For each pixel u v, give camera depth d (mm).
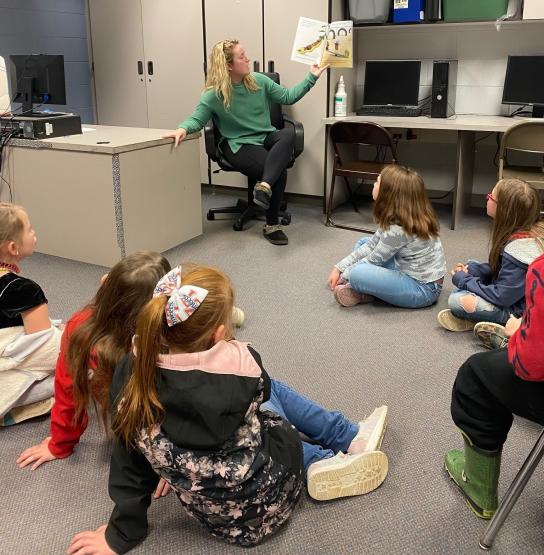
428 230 2770
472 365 1429
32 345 1918
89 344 1597
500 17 4020
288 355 2453
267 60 4645
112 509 1645
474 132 4430
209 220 4461
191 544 1517
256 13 4586
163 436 1294
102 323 1609
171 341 1263
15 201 3648
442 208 4766
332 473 1592
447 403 2102
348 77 4727
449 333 2635
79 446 1897
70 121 3639
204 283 1259
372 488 1676
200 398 1235
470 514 1598
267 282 3246
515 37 4293
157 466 1336
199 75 5027
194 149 3857
